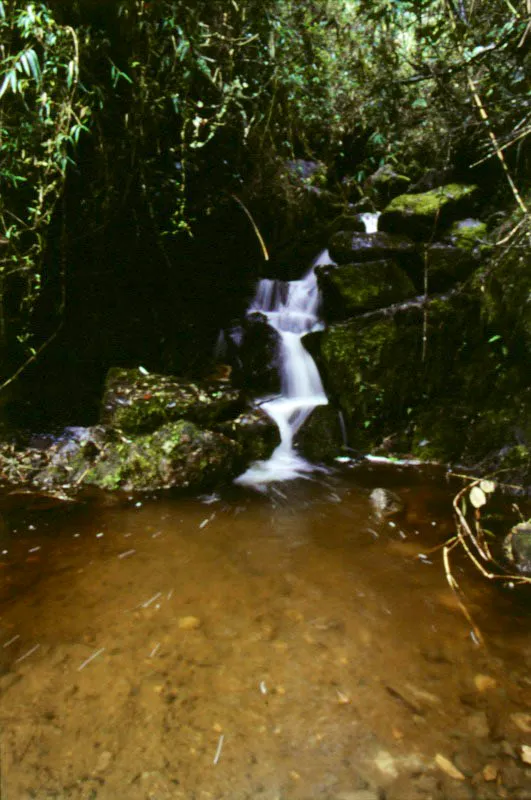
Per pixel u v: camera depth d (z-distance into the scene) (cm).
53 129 382
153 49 414
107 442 462
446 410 521
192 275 671
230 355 634
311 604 285
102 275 584
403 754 195
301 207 742
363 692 225
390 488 445
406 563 328
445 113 440
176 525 373
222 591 295
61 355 561
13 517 375
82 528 364
